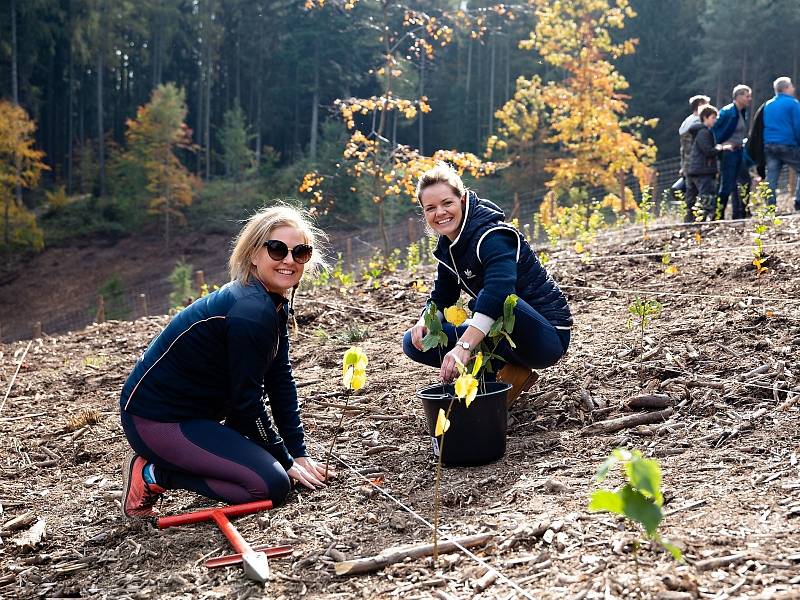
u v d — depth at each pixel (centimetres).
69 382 590
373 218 3625
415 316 651
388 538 288
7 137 4259
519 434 381
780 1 4666
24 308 3828
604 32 2100
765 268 575
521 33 5584
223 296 324
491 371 374
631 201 2072
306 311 678
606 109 2117
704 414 367
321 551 281
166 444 324
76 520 349
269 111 5862
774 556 233
